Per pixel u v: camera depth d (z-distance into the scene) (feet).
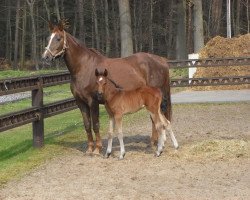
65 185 28.09
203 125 47.50
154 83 36.01
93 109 34.83
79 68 34.73
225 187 26.86
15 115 34.50
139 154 34.99
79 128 47.50
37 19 185.57
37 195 26.37
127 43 102.53
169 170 30.60
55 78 41.50
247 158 32.78
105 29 187.93
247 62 68.08
